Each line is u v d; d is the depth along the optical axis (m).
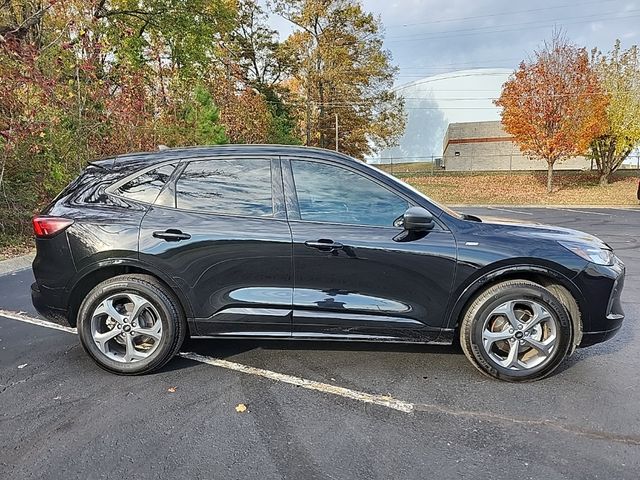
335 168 3.35
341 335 3.35
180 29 20.84
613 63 22.23
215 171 3.41
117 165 3.54
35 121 8.67
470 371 3.46
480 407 2.94
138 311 3.36
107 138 10.21
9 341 4.09
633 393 3.12
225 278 3.30
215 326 3.37
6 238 8.60
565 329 3.22
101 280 3.46
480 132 32.41
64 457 2.43
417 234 3.24
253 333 3.39
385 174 3.37
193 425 2.74
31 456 2.44
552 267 3.20
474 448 2.51
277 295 3.30
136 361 3.38
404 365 3.57
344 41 31.03
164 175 3.43
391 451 2.48
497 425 2.73
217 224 3.29
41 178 9.48
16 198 8.94
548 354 3.24
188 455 2.45
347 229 3.25
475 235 3.26
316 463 2.38
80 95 9.61
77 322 3.45
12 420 2.80
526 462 2.38
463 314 3.30
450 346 3.92
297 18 30.52
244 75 31.16
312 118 32.22
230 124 18.98
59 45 9.52
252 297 3.31
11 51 8.41
